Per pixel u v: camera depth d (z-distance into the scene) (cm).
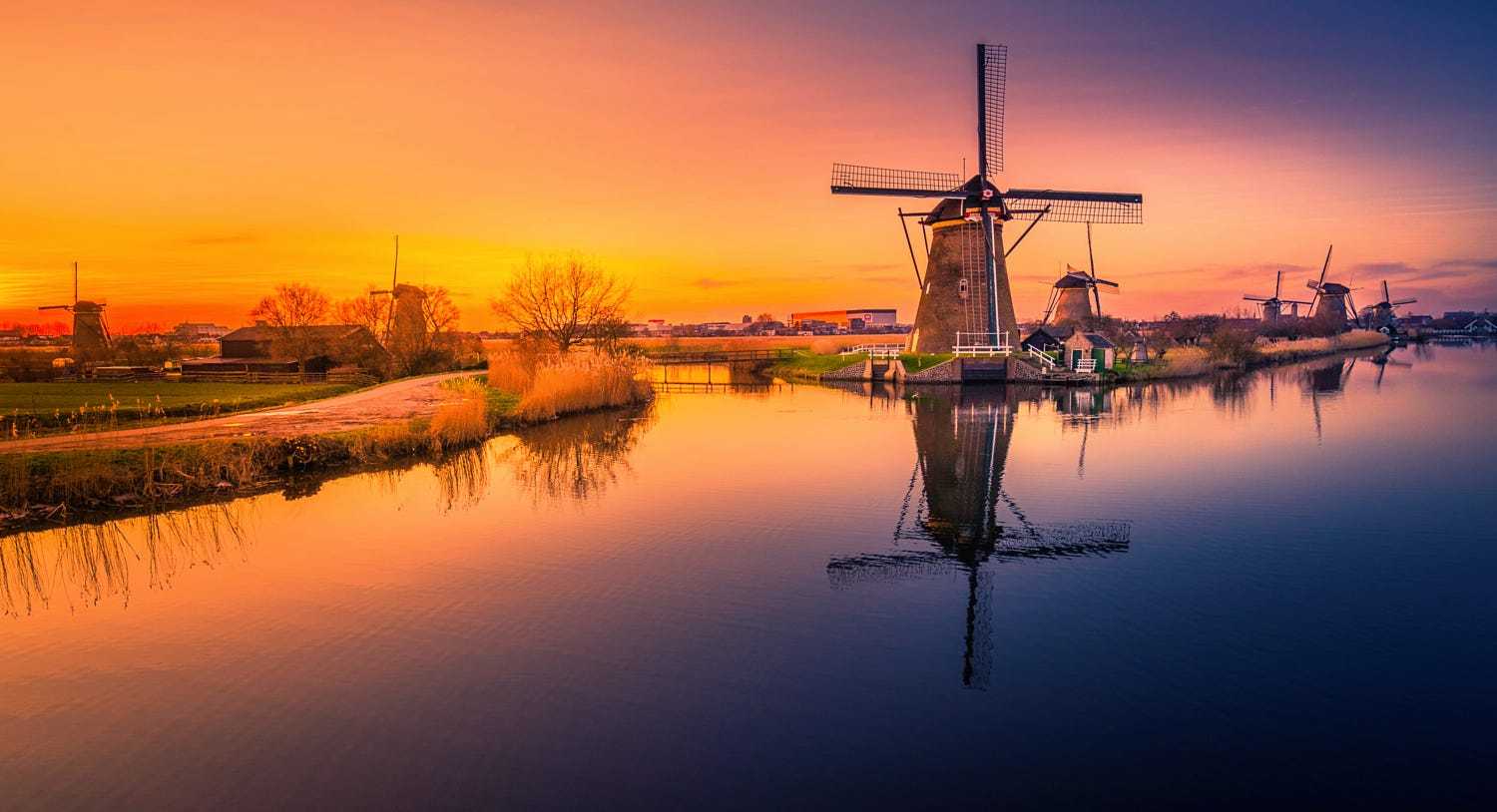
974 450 2664
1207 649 1093
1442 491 2012
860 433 3077
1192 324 8556
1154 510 1848
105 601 1292
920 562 1481
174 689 988
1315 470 2284
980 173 5250
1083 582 1370
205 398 3638
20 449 2072
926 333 5631
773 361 8044
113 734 880
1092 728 889
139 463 1983
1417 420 3284
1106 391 4734
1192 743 857
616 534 1667
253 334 6506
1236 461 2430
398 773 802
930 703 945
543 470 2344
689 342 13925
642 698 958
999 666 1043
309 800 758
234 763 822
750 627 1175
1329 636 1135
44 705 948
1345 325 11756
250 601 1288
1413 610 1229
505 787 779
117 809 745
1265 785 781
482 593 1320
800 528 1714
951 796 764
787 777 796
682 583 1369
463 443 2741
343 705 943
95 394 3875
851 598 1297
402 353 6253
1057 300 8081
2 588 1355
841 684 995
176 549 1562
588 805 749
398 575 1410
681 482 2177
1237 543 1586
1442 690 971
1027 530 1692
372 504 1923
